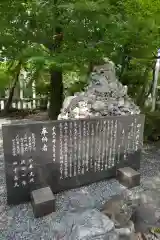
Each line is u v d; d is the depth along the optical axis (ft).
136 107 12.05
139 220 7.98
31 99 24.85
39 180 8.96
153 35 12.73
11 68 20.61
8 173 8.29
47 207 8.16
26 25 11.83
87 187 10.21
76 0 10.48
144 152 14.38
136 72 17.48
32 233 7.35
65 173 9.58
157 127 16.10
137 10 11.86
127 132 10.88
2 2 10.53
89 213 7.94
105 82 11.44
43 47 12.35
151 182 10.78
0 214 8.20
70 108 10.80
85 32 11.34
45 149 8.81
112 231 7.09
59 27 11.73
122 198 9.13
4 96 24.18
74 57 10.96
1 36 11.41
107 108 11.02
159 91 19.65
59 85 18.34
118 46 13.25
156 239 7.18
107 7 10.65
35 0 10.94
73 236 6.89
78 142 9.58
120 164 11.10
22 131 8.18
